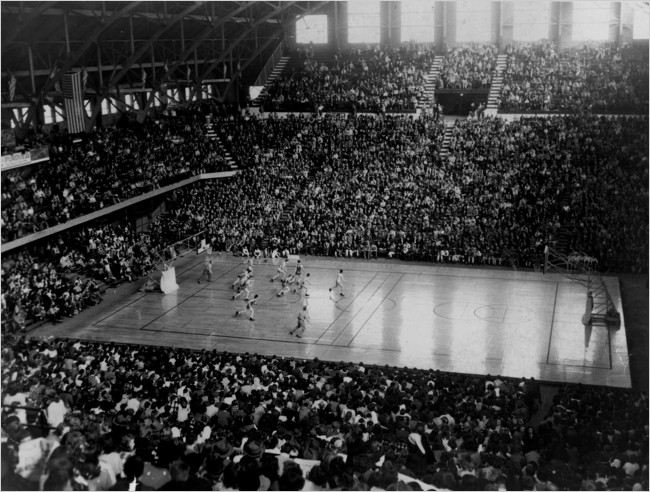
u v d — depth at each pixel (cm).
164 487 989
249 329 3800
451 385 2541
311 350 3481
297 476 1081
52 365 2620
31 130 4931
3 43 4103
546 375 3128
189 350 3181
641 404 2273
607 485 1502
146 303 4269
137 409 2166
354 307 4125
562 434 1997
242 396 2223
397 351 3441
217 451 1180
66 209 4469
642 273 4647
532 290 4362
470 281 4581
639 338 3562
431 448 1727
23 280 4003
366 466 1338
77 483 1066
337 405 2170
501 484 1416
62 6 4469
